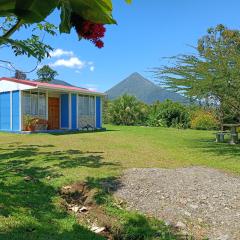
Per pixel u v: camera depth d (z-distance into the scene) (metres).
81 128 25.08
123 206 6.87
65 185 7.77
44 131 22.33
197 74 15.80
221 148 15.30
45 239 5.15
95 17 2.41
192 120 28.02
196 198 7.27
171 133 22.92
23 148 13.70
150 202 7.02
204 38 21.39
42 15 2.23
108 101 35.84
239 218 6.55
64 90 23.62
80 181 7.98
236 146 16.12
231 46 16.08
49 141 16.48
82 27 2.43
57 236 5.32
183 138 19.66
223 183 8.26
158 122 32.12
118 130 25.28
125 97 35.00
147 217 6.41
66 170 9.04
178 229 6.08
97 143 15.81
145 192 7.46
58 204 6.72
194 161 11.67
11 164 9.94
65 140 16.97
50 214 6.22
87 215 6.47
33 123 22.25
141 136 20.06
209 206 6.96
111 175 8.52
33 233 5.36
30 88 21.88
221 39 17.12
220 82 15.44
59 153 12.24
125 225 6.02
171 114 31.77
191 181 8.21
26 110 22.77
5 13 2.26
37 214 6.14
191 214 6.62
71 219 6.16
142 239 5.71
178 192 7.50
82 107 25.55
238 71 15.10
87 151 12.94
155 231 5.87
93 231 5.79
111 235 5.84
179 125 30.61
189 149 14.85
